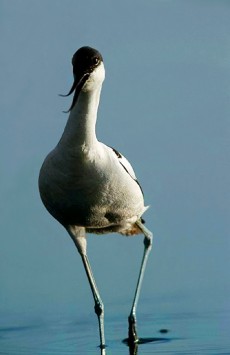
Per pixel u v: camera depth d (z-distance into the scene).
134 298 14.02
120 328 14.30
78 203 12.74
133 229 14.18
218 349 13.10
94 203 12.76
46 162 12.74
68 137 12.34
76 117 12.24
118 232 13.89
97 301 13.43
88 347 13.48
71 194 12.65
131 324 13.74
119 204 12.95
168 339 13.63
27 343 13.56
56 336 13.98
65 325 14.50
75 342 13.73
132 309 13.85
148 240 14.26
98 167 12.50
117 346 13.48
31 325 14.44
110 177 12.62
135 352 13.16
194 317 14.52
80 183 12.54
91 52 12.09
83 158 12.38
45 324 14.52
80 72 12.05
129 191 12.91
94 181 12.54
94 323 14.55
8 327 14.39
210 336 13.65
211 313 14.62
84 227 13.41
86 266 13.49
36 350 13.27
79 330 14.26
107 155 12.65
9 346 13.49
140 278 14.18
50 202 12.94
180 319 14.50
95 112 12.29
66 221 13.20
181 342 13.48
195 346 13.25
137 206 13.29
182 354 12.91
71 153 12.35
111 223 13.38
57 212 13.05
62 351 13.27
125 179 12.79
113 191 12.74
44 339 13.77
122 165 12.91
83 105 12.20
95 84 12.14
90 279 13.48
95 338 13.87
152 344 13.48
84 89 12.09
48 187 12.76
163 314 14.71
